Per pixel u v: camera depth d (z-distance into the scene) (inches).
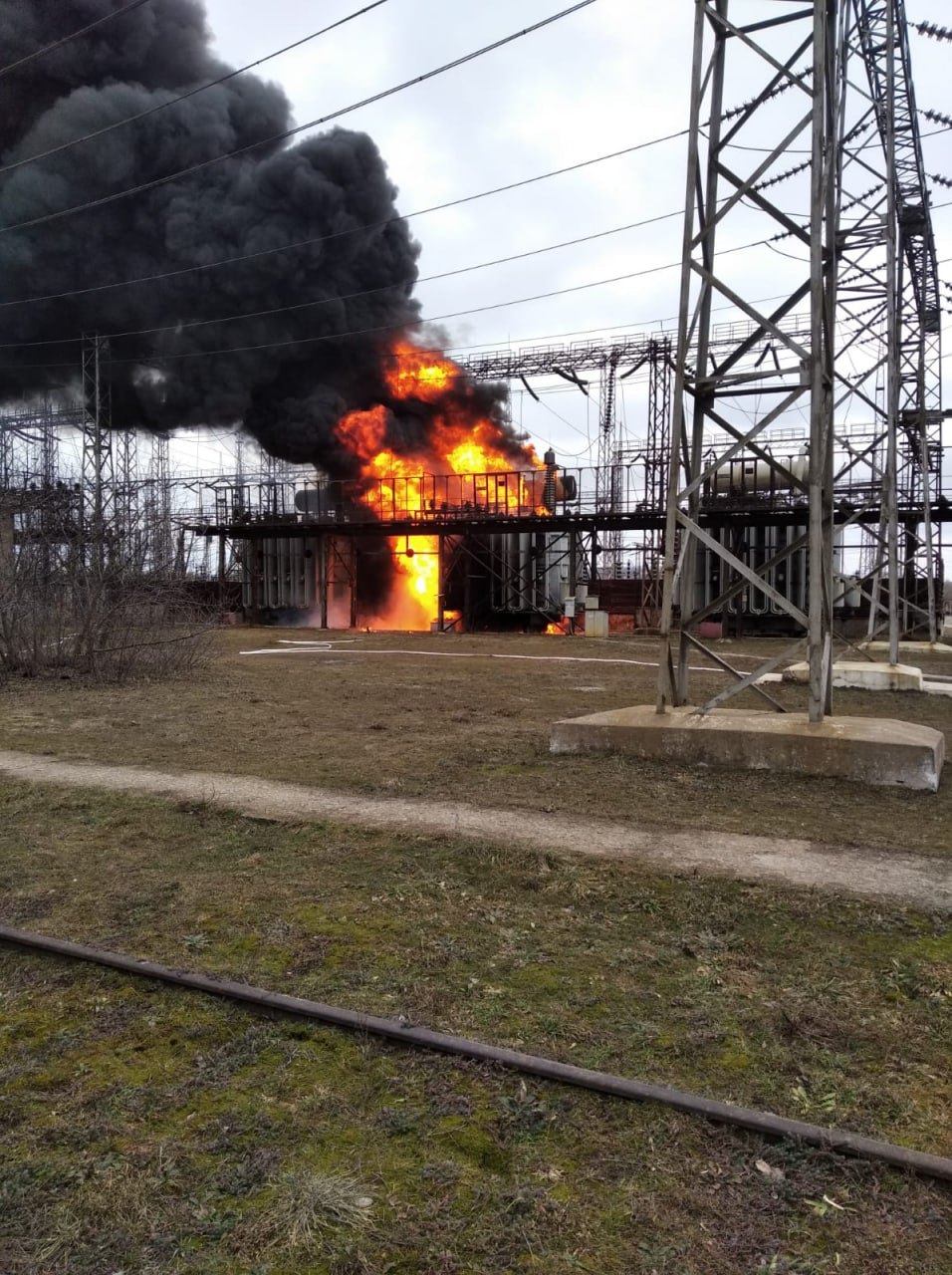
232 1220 94.5
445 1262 88.3
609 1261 88.4
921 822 239.8
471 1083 119.6
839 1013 138.5
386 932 170.6
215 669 717.3
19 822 252.8
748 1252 89.7
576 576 1314.0
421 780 294.4
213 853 222.7
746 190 317.1
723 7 331.0
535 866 204.2
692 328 343.3
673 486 331.9
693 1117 111.3
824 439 319.6
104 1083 121.7
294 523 1407.5
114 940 169.0
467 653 909.2
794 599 1169.4
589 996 144.6
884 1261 88.3
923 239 1060.5
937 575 1166.3
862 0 787.4
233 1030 135.6
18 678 613.9
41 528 677.3
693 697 543.2
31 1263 88.8
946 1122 111.0
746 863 203.5
